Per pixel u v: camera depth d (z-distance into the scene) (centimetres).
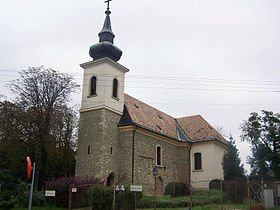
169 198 2588
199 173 3638
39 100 2952
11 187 2934
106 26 3419
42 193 2559
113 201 1822
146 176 3055
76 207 2109
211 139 3666
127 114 3159
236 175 3294
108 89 3094
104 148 2873
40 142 2852
